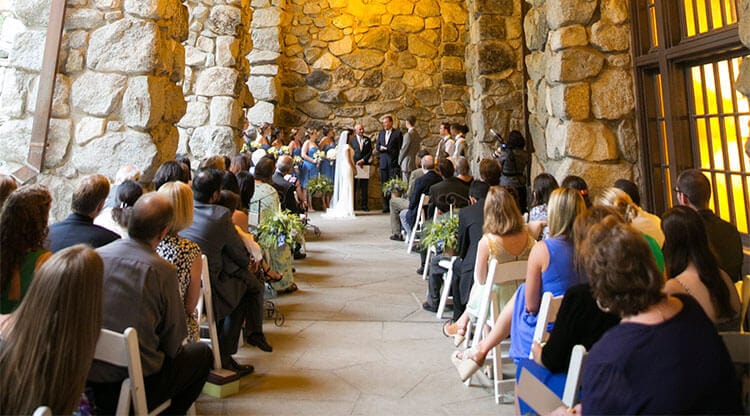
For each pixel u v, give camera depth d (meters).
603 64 3.86
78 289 1.32
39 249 1.83
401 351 3.12
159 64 3.55
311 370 2.83
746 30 2.47
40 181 3.42
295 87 9.84
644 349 1.24
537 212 3.35
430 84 9.83
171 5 3.71
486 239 2.84
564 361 1.77
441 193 4.80
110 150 3.44
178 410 2.06
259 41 9.05
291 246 4.45
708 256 1.82
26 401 1.26
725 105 3.26
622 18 3.84
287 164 6.09
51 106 3.40
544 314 2.04
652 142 3.78
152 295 1.81
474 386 2.64
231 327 2.83
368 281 4.76
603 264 1.36
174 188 2.31
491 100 7.38
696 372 1.19
